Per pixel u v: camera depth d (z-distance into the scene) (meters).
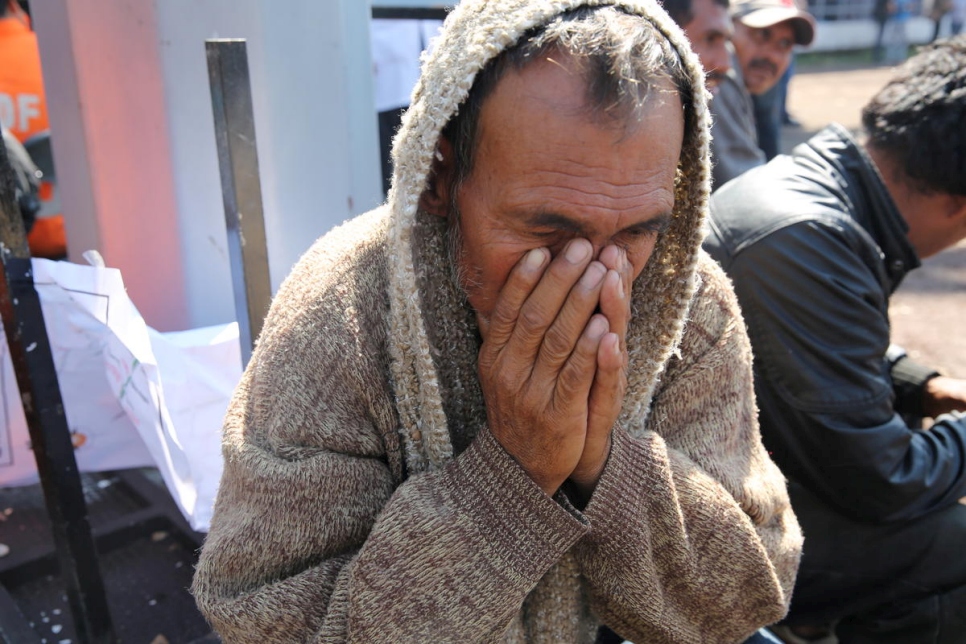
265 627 0.89
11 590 1.88
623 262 0.79
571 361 0.79
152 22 1.65
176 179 1.74
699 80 0.83
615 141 0.74
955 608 1.54
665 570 0.97
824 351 1.43
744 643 1.20
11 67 2.62
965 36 1.59
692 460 1.03
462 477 0.87
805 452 1.48
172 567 1.95
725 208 1.56
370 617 0.84
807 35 3.24
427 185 0.88
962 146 1.47
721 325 1.06
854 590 1.61
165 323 1.84
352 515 0.92
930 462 1.50
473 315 0.95
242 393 1.01
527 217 0.77
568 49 0.74
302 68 1.70
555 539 0.86
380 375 0.93
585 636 1.11
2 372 1.78
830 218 1.46
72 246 1.99
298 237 1.77
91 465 1.91
